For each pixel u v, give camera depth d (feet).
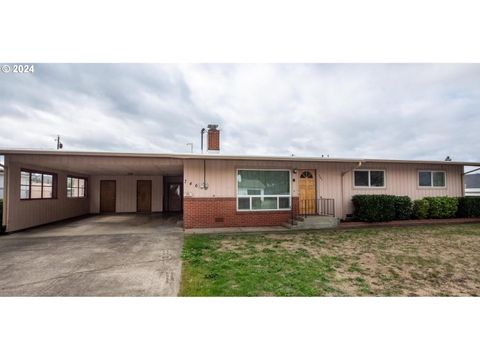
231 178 32.68
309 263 16.75
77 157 29.01
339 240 24.26
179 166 34.58
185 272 14.87
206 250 20.30
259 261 17.13
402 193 38.70
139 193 54.29
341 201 36.40
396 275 14.61
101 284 13.12
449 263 16.80
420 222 34.58
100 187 52.95
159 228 31.99
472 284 13.39
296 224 31.19
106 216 45.96
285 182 34.47
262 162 33.63
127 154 28.27
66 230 30.37
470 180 73.15
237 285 12.94
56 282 13.43
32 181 32.83
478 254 19.06
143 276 14.25
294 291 12.33
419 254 19.04
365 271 15.24
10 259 17.79
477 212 38.75
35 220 33.19
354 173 37.27
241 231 29.63
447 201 37.93
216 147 41.63
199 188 31.81
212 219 31.99
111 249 20.77
